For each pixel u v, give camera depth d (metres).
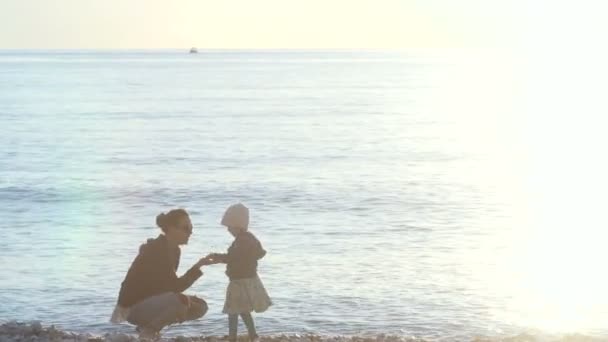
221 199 42.72
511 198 45.53
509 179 54.69
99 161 59.91
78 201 42.03
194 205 40.91
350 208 39.91
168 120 98.38
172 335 19.20
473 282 25.12
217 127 89.56
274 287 23.98
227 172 53.88
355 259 27.98
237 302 12.76
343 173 54.09
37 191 45.22
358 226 34.72
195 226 34.41
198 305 12.84
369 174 53.94
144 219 36.59
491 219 38.09
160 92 158.88
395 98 150.25
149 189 46.03
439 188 48.19
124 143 72.88
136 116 104.19
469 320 21.00
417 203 42.00
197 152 66.25
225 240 31.28
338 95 155.12
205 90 167.38
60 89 165.62
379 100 143.50
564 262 28.62
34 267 26.72
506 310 22.00
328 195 44.09
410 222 36.06
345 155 65.69
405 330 20.14
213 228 33.88
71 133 81.44
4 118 99.25
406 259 28.22
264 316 21.05
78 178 50.56
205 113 109.88
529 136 91.38
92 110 113.62
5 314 21.53
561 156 73.19
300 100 140.50
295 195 44.00
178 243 12.63
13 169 54.91
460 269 26.91
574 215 40.53
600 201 45.97
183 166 57.16
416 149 72.44
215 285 24.03
